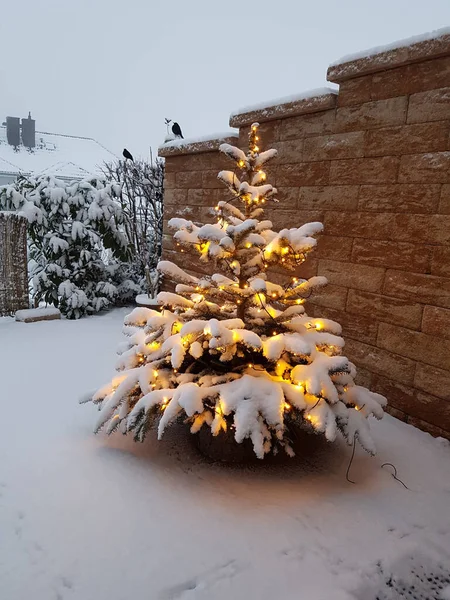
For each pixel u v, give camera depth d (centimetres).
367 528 199
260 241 235
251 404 214
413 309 300
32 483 218
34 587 159
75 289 612
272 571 172
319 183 361
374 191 319
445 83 272
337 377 244
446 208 276
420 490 230
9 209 617
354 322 341
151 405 225
